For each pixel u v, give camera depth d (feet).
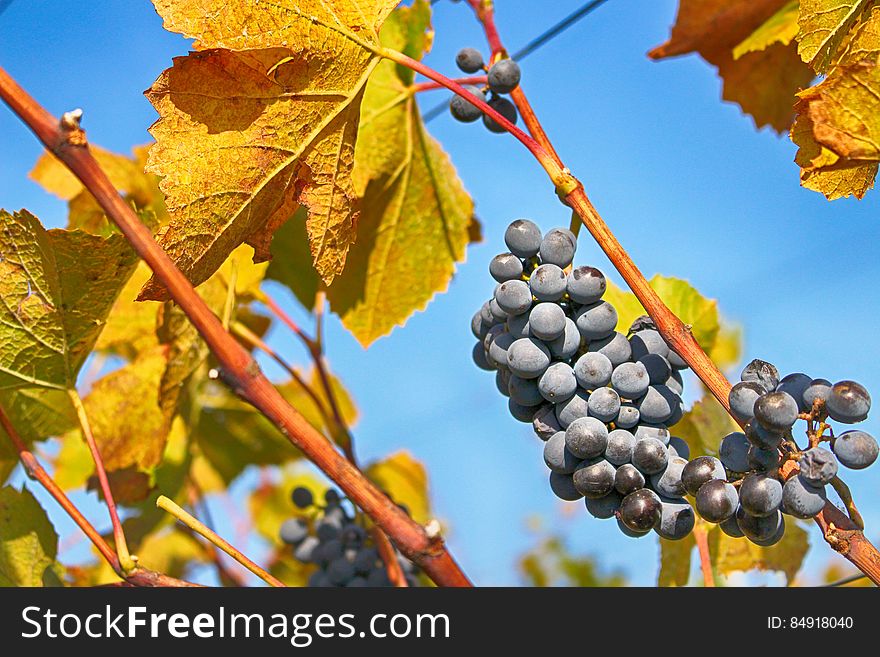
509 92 6.32
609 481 5.16
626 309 8.50
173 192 5.77
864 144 5.78
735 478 4.97
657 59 9.66
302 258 9.81
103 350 10.06
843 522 4.66
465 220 9.13
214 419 11.25
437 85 8.45
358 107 6.42
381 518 5.11
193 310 4.89
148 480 9.65
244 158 6.00
